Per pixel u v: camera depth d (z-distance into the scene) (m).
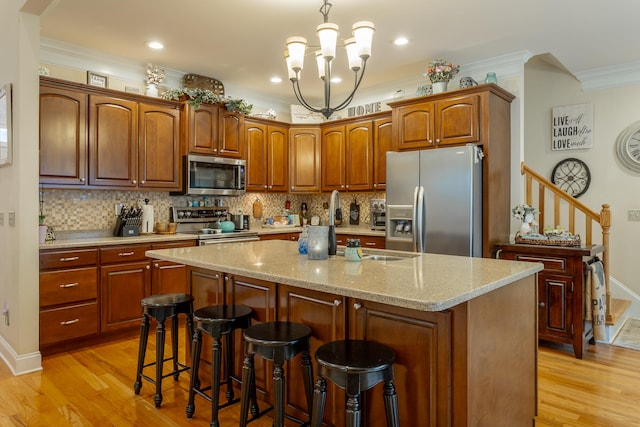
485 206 3.76
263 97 5.57
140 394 2.58
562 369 3.04
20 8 2.86
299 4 3.02
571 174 4.97
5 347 3.12
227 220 5.09
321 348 1.68
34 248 2.98
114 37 3.63
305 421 2.12
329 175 5.39
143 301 2.50
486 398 1.67
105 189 3.82
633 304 4.52
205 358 2.74
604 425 2.26
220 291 2.60
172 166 4.31
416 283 1.68
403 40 3.69
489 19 3.28
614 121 4.71
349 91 5.42
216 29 3.46
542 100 5.16
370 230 4.88
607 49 3.98
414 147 4.23
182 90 4.38
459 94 3.91
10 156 3.00
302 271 1.98
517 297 1.99
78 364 3.08
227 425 2.23
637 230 4.59
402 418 1.71
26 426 2.21
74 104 3.62
